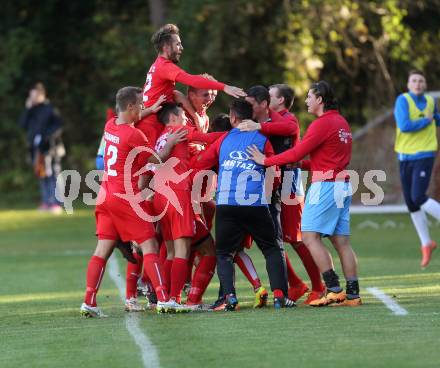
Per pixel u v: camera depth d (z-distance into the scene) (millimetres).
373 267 47625
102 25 98062
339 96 88188
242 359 25156
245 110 34406
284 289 34188
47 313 35656
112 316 33750
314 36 82125
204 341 27719
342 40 83000
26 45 99062
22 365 25641
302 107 82312
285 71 81250
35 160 82625
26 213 84000
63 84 102438
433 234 63688
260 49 83125
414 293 36969
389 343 26609
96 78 100250
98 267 33812
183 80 34594
